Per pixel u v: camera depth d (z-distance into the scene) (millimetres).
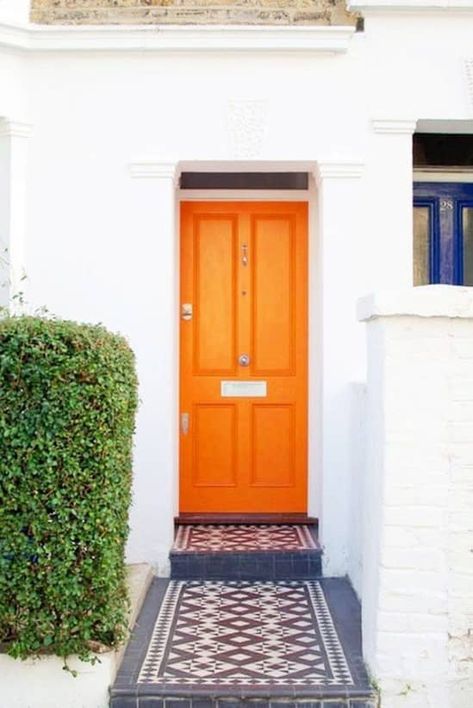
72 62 6023
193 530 6531
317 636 4836
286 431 6773
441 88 6082
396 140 6070
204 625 5008
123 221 6027
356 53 6078
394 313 4105
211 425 6770
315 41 5969
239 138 6051
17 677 4223
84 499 4156
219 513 6746
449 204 6820
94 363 4148
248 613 5219
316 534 6379
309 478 6668
